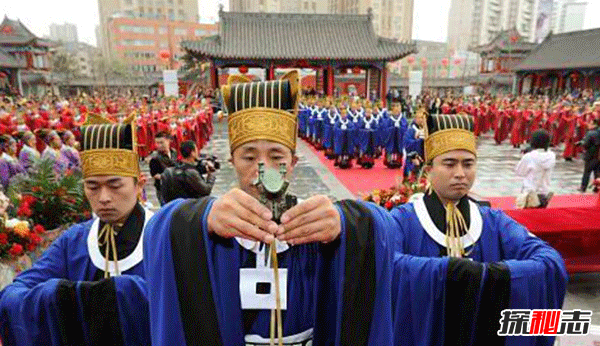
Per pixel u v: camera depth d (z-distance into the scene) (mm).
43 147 9508
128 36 69875
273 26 28766
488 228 2408
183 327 1140
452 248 2359
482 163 13211
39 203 4605
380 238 1245
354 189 9742
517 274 1893
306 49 27422
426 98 29469
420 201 2549
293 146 1387
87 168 2115
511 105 19109
